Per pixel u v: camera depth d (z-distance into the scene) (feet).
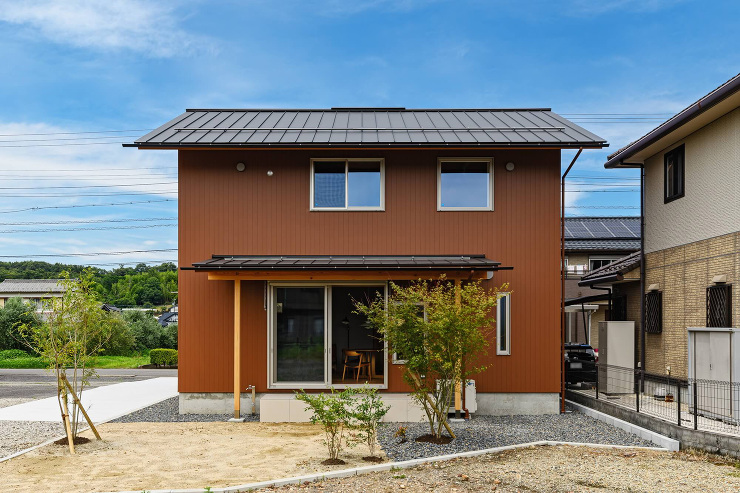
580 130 40.52
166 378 64.54
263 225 37.83
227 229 37.81
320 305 37.35
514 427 31.91
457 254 37.76
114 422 34.58
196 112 47.26
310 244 37.81
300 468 23.53
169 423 34.09
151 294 200.13
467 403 35.24
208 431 31.63
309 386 36.65
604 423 33.50
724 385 29.40
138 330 113.29
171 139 37.24
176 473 23.00
